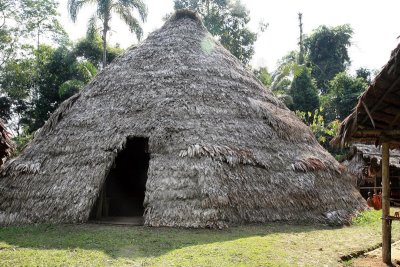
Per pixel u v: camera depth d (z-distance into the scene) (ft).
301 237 27.50
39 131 40.37
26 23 97.25
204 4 118.42
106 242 24.29
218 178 31.35
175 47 42.32
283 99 105.91
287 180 35.04
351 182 42.47
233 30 119.24
